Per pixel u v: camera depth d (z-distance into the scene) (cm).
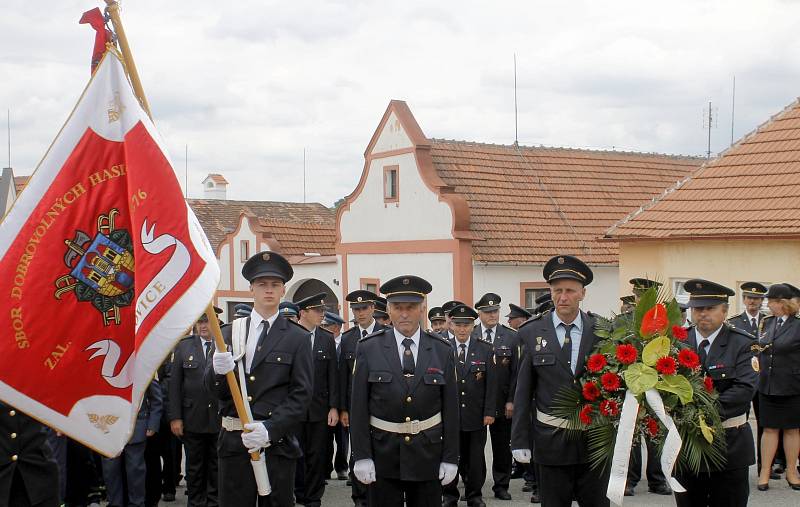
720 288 734
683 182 1941
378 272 2456
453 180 2334
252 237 2834
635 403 629
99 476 1030
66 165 541
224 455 675
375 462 703
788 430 1030
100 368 540
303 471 1052
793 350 1018
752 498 996
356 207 2536
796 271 1620
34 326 531
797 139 1823
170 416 972
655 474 1034
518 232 2291
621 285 1927
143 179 539
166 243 536
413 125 2328
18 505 566
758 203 1727
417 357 709
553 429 691
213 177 4756
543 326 710
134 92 549
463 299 2172
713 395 655
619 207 2533
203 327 975
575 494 707
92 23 548
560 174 2556
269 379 678
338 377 1048
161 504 1055
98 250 543
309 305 1043
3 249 533
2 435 556
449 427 707
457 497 1000
